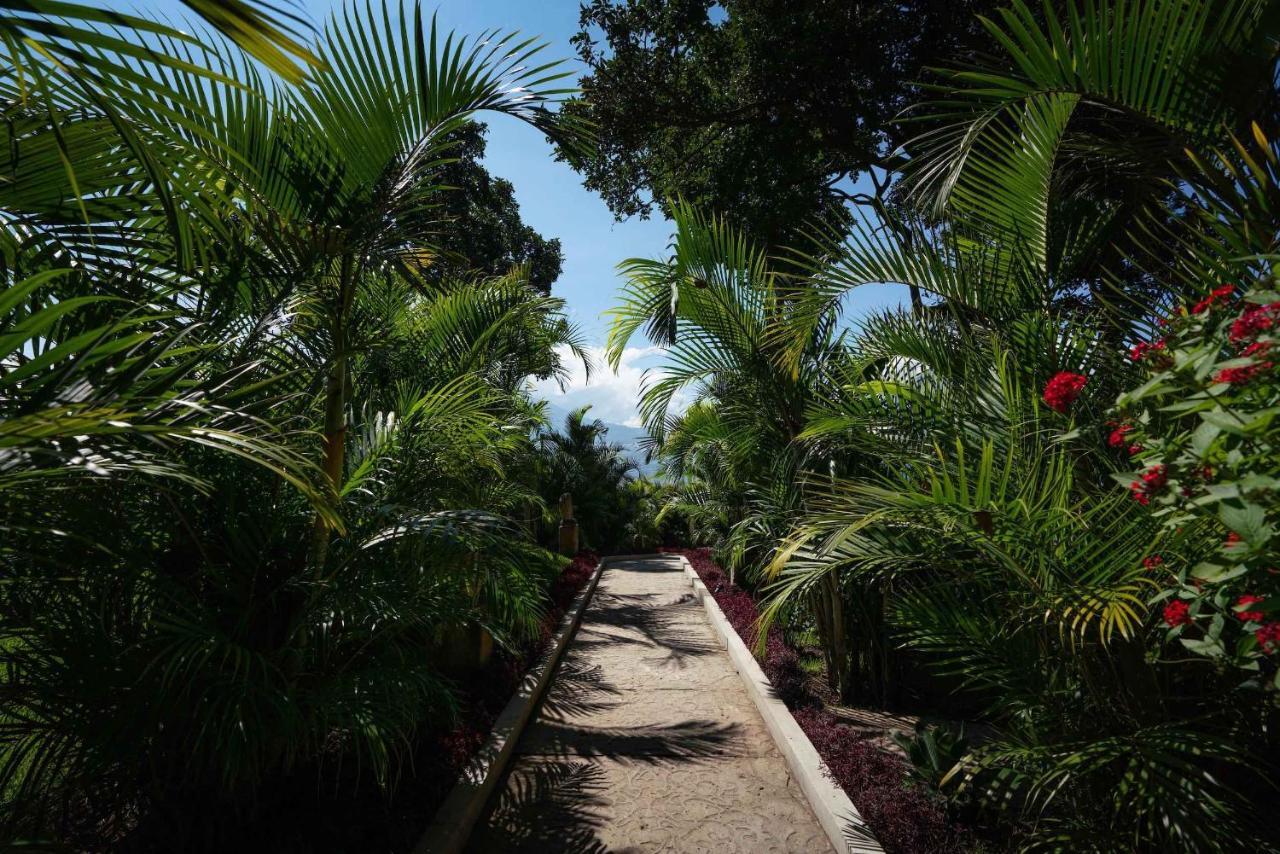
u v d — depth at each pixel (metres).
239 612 2.62
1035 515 2.01
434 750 3.46
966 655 2.54
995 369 2.74
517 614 4.00
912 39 7.86
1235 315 1.65
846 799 3.04
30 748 2.19
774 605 2.71
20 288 1.12
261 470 2.72
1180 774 1.87
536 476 6.57
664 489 17.19
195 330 2.40
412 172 2.89
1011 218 2.98
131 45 0.99
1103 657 2.32
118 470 1.36
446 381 4.34
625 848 2.94
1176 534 1.78
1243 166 2.18
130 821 2.48
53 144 1.96
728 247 4.36
